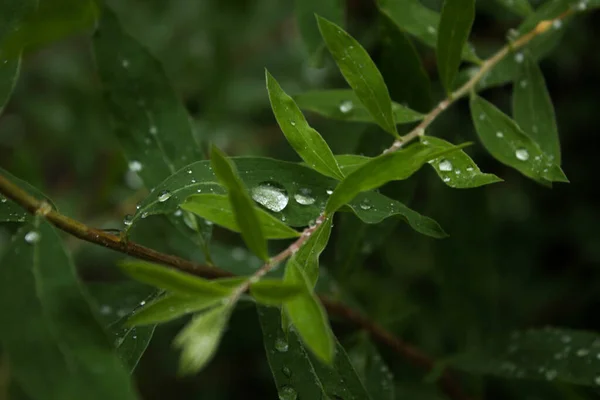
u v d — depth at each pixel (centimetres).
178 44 43
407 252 38
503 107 38
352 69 28
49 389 24
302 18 32
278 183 28
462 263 35
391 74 31
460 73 32
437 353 36
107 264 42
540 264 40
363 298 37
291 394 27
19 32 27
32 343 25
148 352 44
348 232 32
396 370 36
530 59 31
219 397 44
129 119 31
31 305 25
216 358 43
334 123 36
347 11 37
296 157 41
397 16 31
